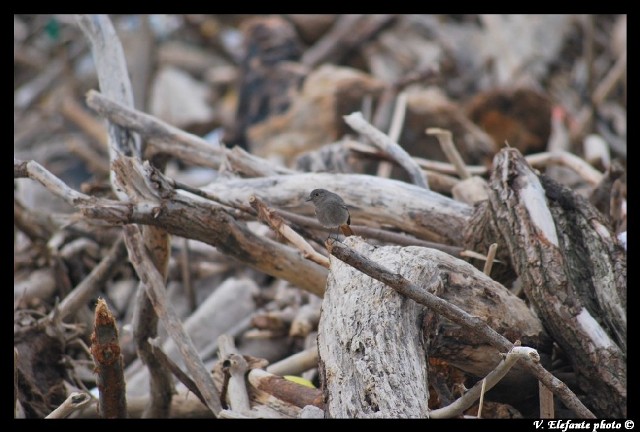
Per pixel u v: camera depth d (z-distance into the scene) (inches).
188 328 454.9
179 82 971.9
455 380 323.0
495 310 311.9
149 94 869.8
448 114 671.8
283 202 392.5
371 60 908.0
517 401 327.9
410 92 784.3
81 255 480.1
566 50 915.4
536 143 724.0
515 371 314.2
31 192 567.8
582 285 333.1
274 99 783.7
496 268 355.6
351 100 708.7
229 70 1020.5
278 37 837.2
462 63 900.0
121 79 436.8
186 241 485.1
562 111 755.4
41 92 1013.2
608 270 331.0
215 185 394.6
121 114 417.7
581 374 315.3
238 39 1077.1
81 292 417.4
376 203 390.3
